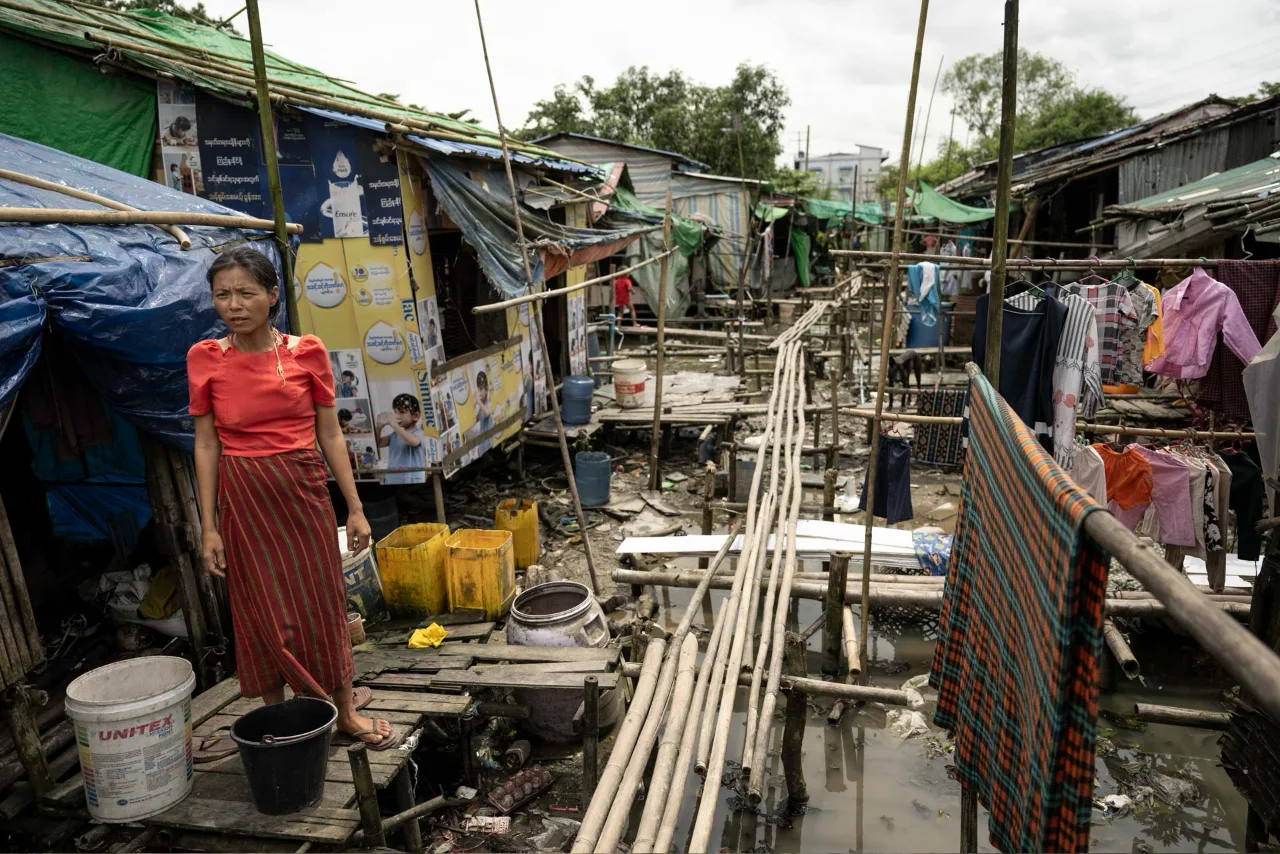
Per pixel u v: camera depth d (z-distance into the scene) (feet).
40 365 13.75
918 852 13.64
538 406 32.99
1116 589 18.94
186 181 22.47
